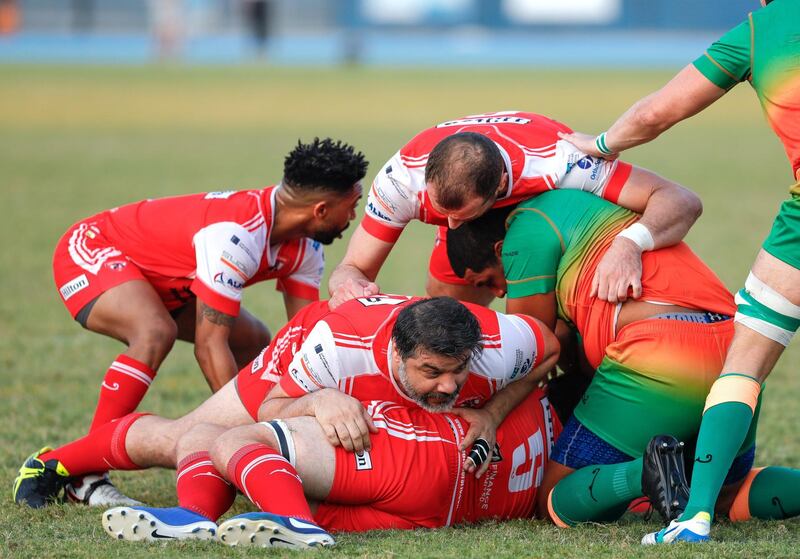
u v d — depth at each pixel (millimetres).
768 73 14656
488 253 17156
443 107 90375
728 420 14070
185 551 13125
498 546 13500
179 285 18312
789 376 24422
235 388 16156
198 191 50719
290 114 88562
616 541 13852
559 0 176625
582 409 15742
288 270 19281
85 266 18234
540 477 15602
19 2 182375
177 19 165250
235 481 13906
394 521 14359
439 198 15609
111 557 12984
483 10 177250
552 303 16266
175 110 93125
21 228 42656
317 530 13219
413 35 179250
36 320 29688
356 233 18125
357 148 65062
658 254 16016
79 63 144500
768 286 14312
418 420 14578
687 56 159500
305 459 13898
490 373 14742
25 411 21500
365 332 14609
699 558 12844
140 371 17391
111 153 66875
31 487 16125
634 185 16578
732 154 69062
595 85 110250
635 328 15383
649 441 14297
